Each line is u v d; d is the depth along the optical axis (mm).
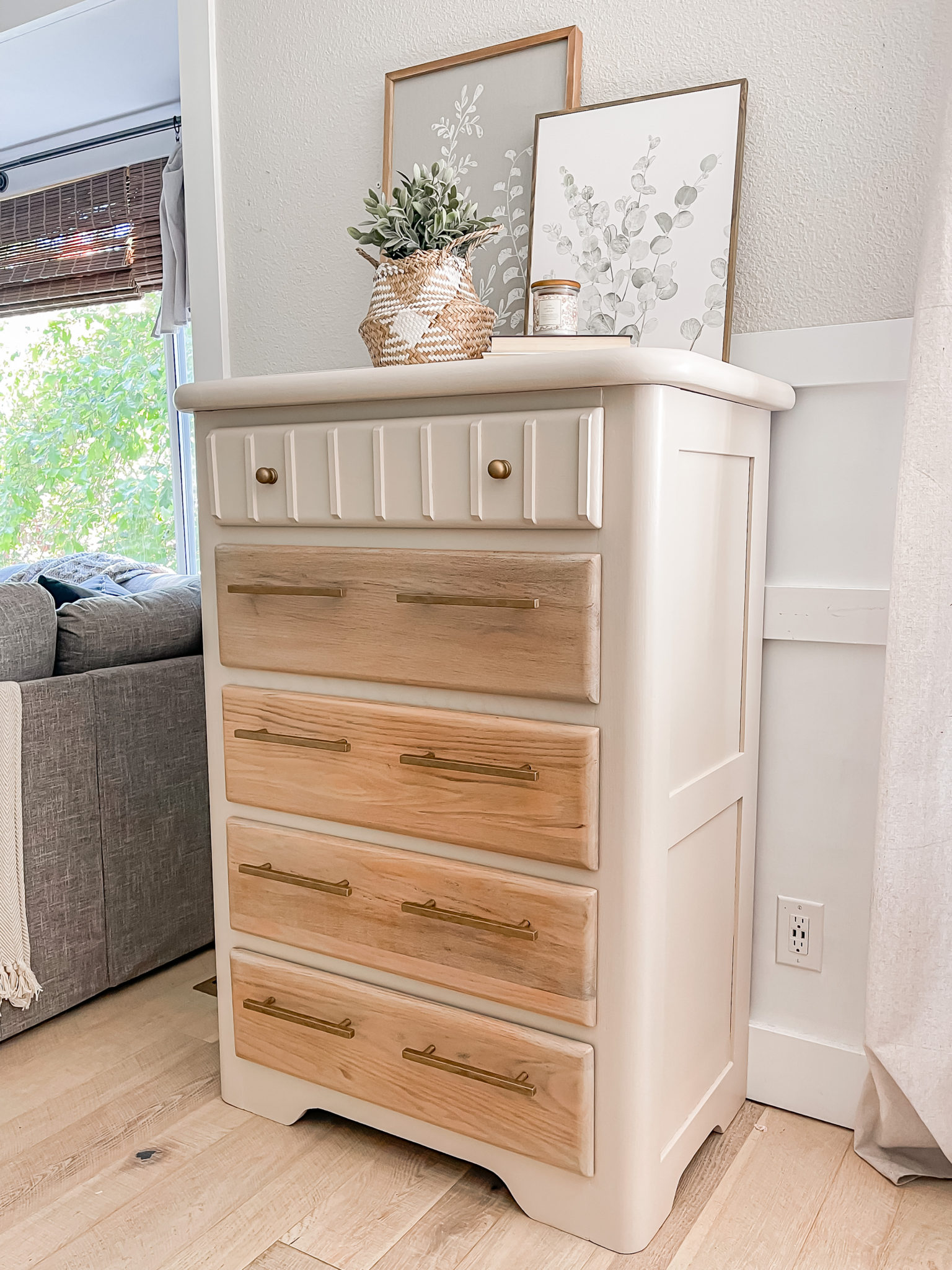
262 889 1465
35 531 4180
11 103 3357
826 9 1424
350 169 1895
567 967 1200
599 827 1173
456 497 1209
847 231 1440
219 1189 1365
